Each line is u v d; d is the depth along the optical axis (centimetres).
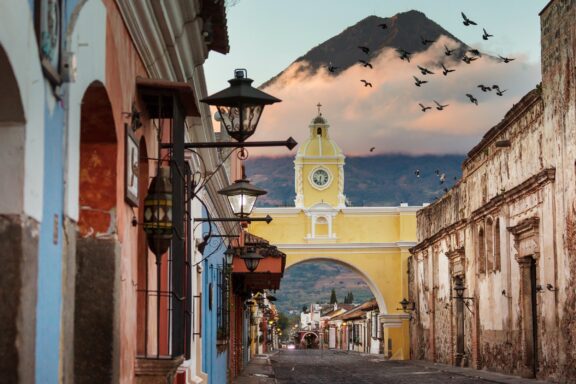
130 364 803
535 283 2722
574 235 2233
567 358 2303
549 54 2383
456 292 3591
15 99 438
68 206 535
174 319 859
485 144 3180
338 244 5522
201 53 1147
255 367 4353
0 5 402
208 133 1562
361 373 3731
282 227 5578
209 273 1975
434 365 3988
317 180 5669
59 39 510
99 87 652
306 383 3025
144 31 831
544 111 2456
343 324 9944
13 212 448
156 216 817
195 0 993
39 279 475
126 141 739
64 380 532
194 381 1488
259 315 6894
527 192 2630
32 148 459
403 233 5475
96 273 685
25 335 449
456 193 3784
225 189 1412
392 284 5491
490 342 3178
